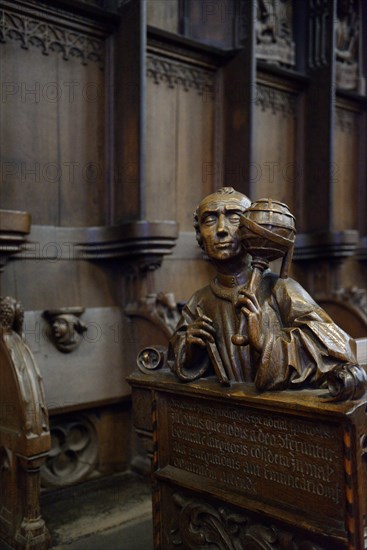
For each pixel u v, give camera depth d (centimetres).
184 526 150
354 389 113
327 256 346
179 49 290
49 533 185
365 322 313
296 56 355
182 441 151
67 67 257
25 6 241
